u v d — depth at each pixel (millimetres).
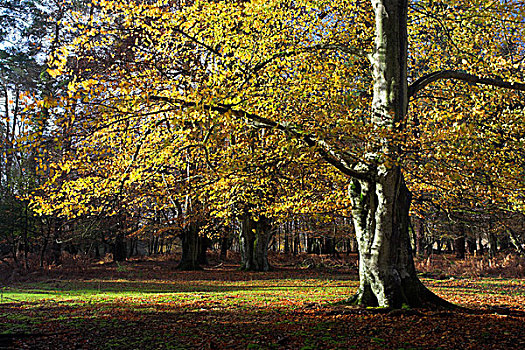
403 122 7180
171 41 9047
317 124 8711
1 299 10625
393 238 7309
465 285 14242
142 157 10234
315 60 9102
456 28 9523
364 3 10070
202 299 10328
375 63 7609
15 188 21375
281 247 50750
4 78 24672
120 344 5371
